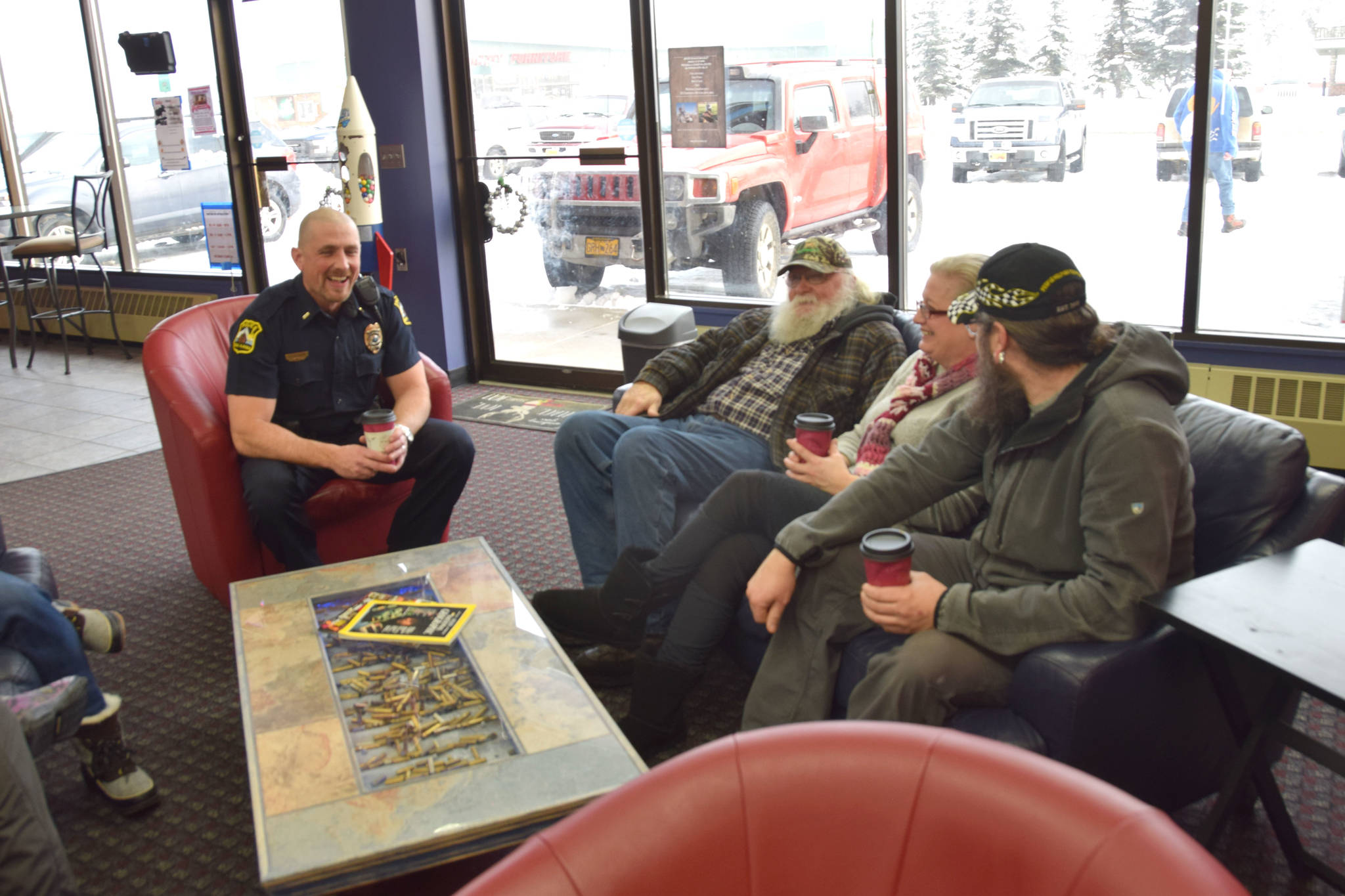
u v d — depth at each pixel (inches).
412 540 119.0
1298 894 68.9
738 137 176.1
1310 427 136.6
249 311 110.0
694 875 40.4
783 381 107.0
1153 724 64.7
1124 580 61.4
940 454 74.1
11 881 58.6
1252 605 58.7
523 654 70.2
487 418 191.9
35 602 76.6
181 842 79.6
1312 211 134.1
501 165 204.5
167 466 119.4
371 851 51.1
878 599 66.6
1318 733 88.4
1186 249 141.8
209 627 115.4
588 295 203.9
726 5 170.7
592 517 106.4
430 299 210.8
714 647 82.5
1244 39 132.3
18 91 276.5
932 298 86.7
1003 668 65.9
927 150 157.9
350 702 65.8
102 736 80.8
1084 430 64.7
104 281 269.7
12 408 215.2
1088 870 36.6
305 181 232.4
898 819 40.4
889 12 153.1
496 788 55.6
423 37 196.9
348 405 114.0
